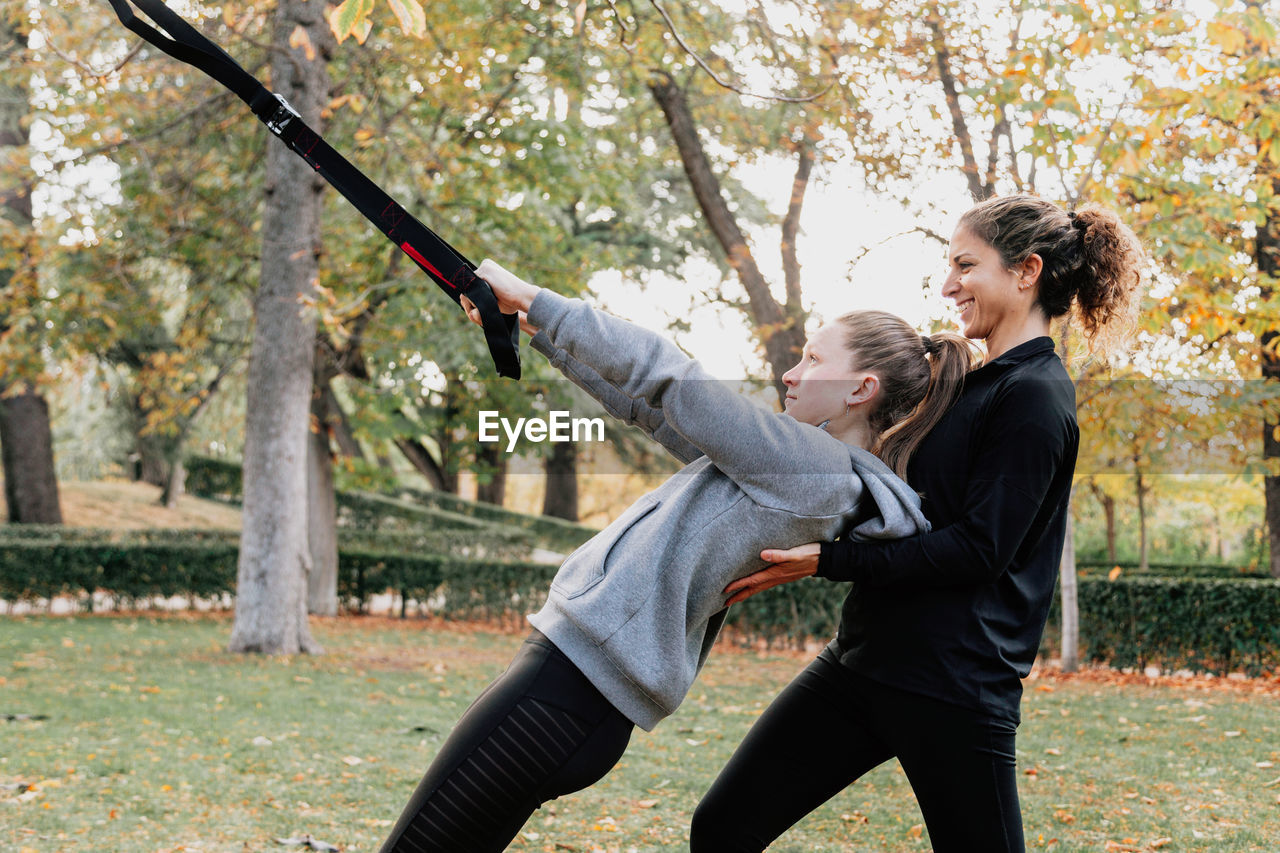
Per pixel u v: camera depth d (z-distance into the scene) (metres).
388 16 9.40
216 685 8.08
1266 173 7.99
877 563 1.75
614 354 1.68
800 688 2.08
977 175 7.59
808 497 1.72
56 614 14.86
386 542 18.53
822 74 8.12
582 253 13.01
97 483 26.44
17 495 19.17
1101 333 2.07
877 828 4.32
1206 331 7.24
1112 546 17.66
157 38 1.69
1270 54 7.10
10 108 14.47
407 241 1.71
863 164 8.00
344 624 14.55
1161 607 10.66
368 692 8.06
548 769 1.69
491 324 1.68
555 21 9.83
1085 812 4.57
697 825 2.15
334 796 4.70
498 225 12.63
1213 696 8.64
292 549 10.45
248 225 12.30
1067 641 10.59
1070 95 6.47
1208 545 21.67
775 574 1.79
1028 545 1.89
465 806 1.67
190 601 15.69
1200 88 6.84
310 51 6.65
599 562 1.75
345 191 1.72
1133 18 6.50
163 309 13.80
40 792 4.57
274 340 10.31
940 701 1.80
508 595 15.67
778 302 10.80
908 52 7.85
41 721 6.40
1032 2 6.52
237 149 12.70
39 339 13.51
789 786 2.07
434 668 9.80
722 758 5.77
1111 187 6.84
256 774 5.12
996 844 1.80
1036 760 5.75
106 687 7.83
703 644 1.90
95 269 12.52
